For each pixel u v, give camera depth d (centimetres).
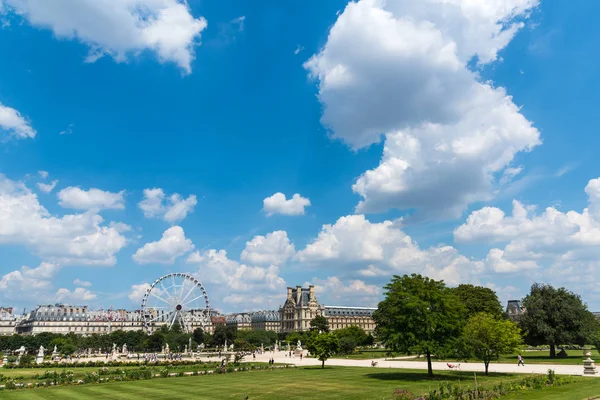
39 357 12481
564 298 11131
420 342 7031
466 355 7381
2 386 7156
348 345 16375
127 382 7756
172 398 5678
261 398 5497
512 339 7462
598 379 6228
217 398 5575
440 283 7594
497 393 4897
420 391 5578
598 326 11188
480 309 13275
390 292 7675
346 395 5516
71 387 7150
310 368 10294
